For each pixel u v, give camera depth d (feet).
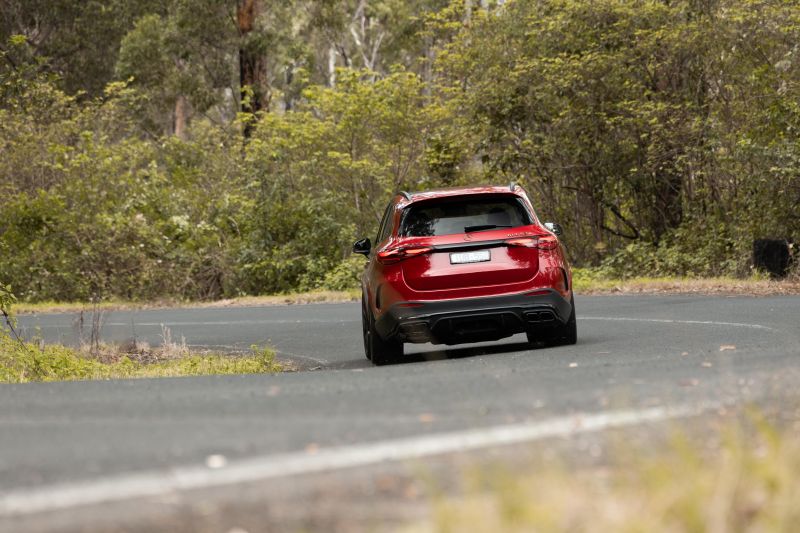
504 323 65.05
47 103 242.78
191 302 194.08
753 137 145.18
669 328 78.18
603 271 163.22
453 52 190.08
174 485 26.91
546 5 172.45
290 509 24.04
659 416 33.45
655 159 155.63
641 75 162.81
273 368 78.95
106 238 200.23
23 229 206.18
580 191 172.65
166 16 335.47
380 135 208.33
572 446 29.45
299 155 207.92
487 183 178.09
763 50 152.35
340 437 32.65
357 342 95.09
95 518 23.99
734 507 20.70
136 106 263.70
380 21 373.40
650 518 19.85
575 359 56.29
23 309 175.94
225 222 209.97
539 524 19.90
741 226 148.66
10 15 333.01
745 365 46.37
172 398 45.44
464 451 29.58
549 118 167.73
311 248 196.75
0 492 27.12
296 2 317.83
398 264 65.26
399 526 21.91
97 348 98.32
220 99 280.92
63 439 35.01
